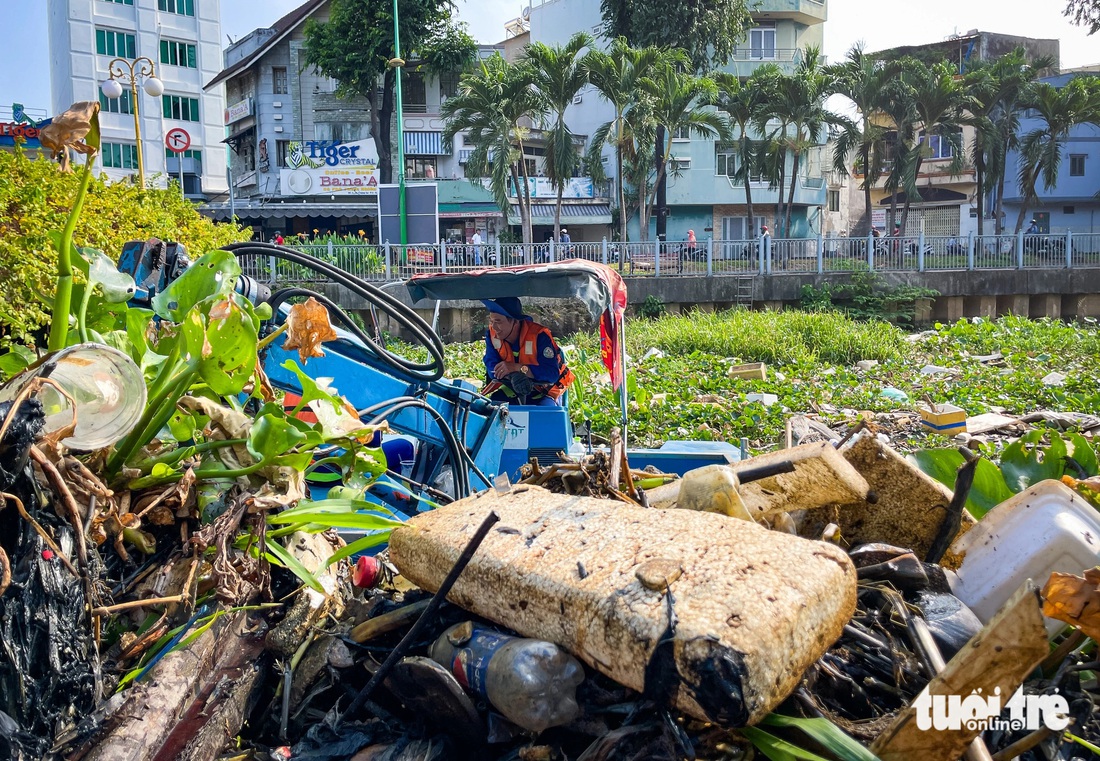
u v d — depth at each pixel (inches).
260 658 106.5
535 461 134.3
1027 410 454.6
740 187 1501.0
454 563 99.6
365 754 94.3
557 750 88.6
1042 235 1139.9
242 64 1499.8
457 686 89.4
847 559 89.4
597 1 1573.6
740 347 725.9
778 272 1059.3
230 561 102.0
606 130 1186.0
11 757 73.9
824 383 556.4
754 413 433.1
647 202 1438.2
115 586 101.3
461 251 978.7
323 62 1368.1
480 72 1159.0
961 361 663.8
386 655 105.3
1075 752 94.3
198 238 567.2
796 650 78.8
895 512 125.6
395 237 999.6
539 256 1010.7
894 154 1370.6
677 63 1269.7
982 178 1457.9
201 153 1729.8
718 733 85.0
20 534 79.2
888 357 708.7
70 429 87.7
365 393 191.6
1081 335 771.4
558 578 88.6
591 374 540.7
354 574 130.3
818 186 1572.3
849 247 1118.4
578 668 87.3
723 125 1195.9
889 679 99.0
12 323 274.8
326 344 192.9
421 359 625.6
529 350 237.1
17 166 327.0
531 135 1475.1
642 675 78.9
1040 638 79.3
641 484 161.0
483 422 209.3
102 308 115.1
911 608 106.0
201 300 113.7
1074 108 1357.0
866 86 1295.5
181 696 91.7
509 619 92.5
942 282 1093.1
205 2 1713.8
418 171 1494.8
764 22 1555.1
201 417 113.2
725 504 115.1
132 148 1659.7
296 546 120.2
